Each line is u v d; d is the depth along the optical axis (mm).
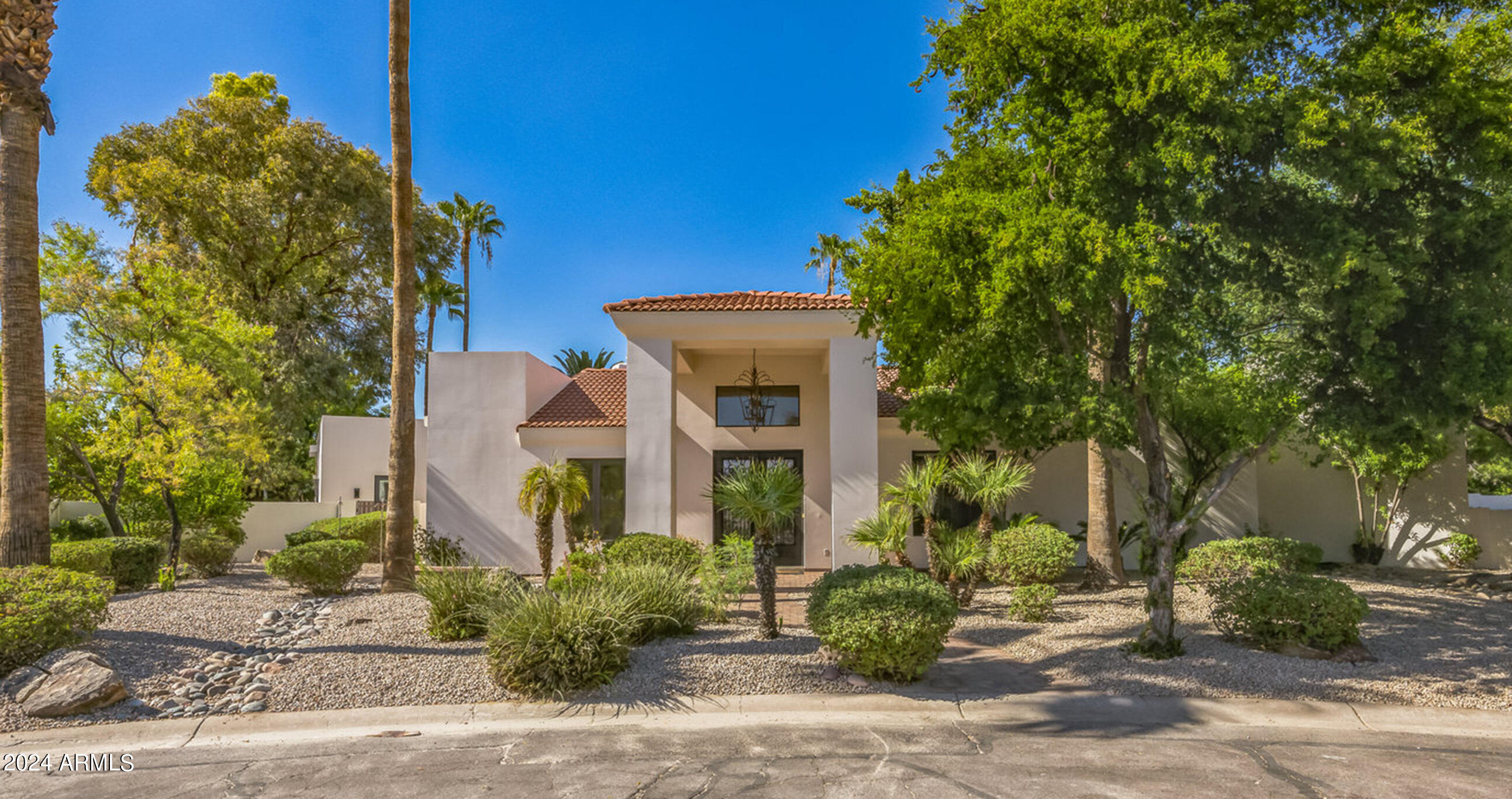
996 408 10203
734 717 7074
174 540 14312
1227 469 8758
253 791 5348
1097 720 6922
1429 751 6086
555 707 7258
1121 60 7719
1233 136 7234
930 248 8727
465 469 17312
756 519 9258
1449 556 15578
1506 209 7547
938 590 7918
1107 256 7484
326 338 31594
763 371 18344
